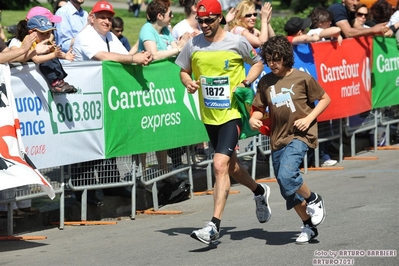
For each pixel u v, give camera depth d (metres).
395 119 29.83
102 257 14.63
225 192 14.77
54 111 17.02
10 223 16.84
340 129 26.22
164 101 20.20
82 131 17.75
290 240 15.27
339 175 23.88
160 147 20.06
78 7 22.31
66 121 17.33
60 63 17.05
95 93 18.06
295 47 23.72
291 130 14.62
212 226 14.34
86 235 17.25
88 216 19.20
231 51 15.30
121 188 20.06
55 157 17.09
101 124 18.28
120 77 18.72
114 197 19.97
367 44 27.03
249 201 20.72
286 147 14.63
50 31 17.17
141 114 19.38
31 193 17.25
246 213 18.89
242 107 15.35
